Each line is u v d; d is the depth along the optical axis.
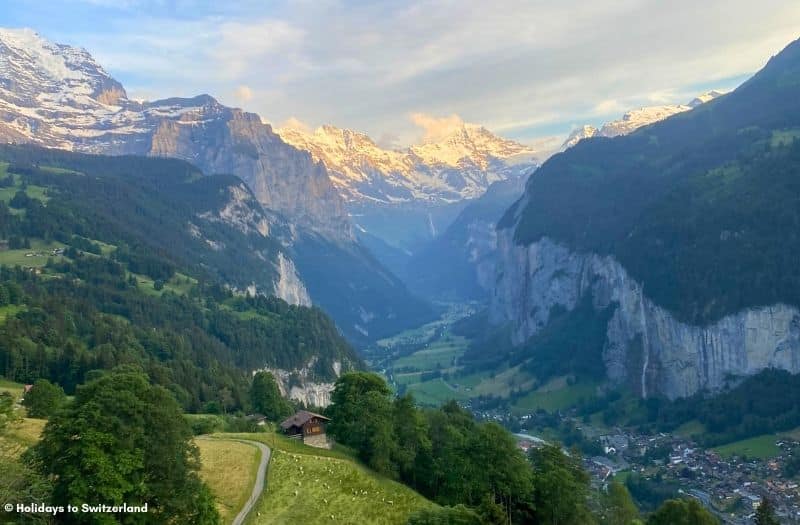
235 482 93.19
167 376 180.38
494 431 102.06
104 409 65.56
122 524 62.75
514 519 98.94
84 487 60.50
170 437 69.25
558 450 108.12
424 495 108.50
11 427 83.88
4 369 165.38
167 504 67.62
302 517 86.62
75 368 169.38
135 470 64.69
